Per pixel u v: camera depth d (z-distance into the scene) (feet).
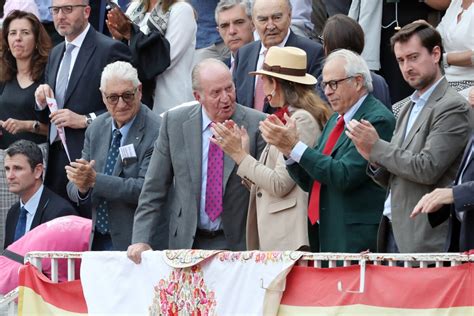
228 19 52.49
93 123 45.78
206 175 39.99
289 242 38.06
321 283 34.40
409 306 32.68
